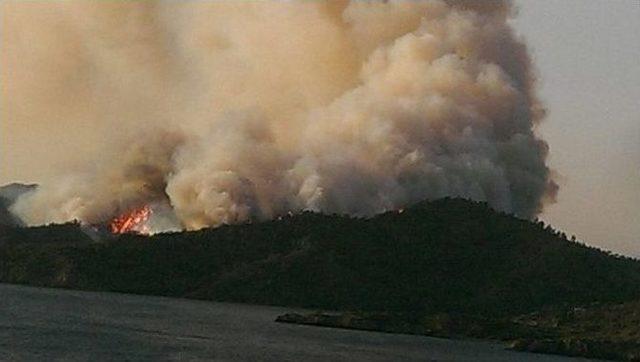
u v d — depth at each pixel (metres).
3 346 192.50
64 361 175.25
